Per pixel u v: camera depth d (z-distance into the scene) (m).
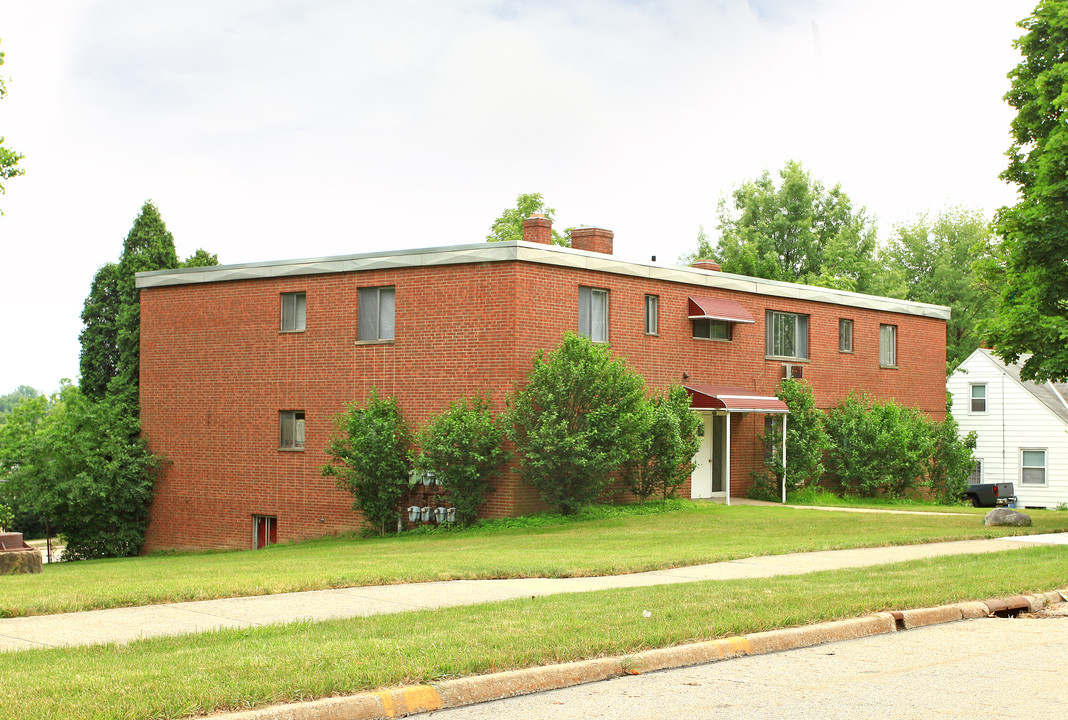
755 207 70.31
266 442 29.75
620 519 25.41
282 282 29.58
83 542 31.47
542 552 18.36
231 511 30.39
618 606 11.34
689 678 8.94
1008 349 24.47
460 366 26.22
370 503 26.62
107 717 6.74
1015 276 25.23
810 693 8.33
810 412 32.38
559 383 24.80
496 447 25.28
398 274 27.39
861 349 36.22
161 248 40.72
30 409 50.44
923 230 71.00
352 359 28.11
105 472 30.81
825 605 11.48
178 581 13.84
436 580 14.38
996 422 49.22
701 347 30.55
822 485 34.22
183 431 31.48
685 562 16.20
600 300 27.91
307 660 8.41
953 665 9.41
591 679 8.87
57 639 9.71
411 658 8.54
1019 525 22.77
